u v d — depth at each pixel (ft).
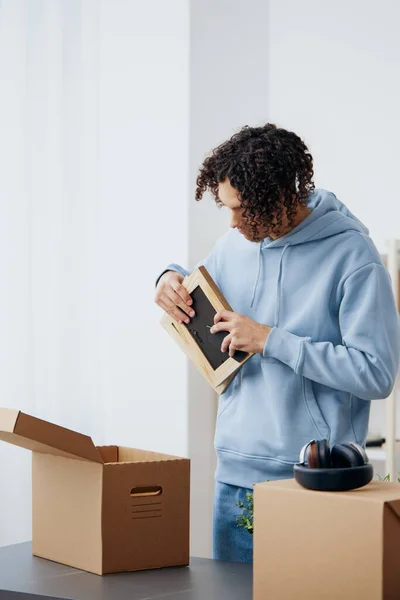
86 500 5.85
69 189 11.34
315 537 4.64
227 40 11.51
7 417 5.54
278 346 6.59
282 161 6.26
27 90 11.48
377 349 6.45
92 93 11.50
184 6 10.96
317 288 6.76
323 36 11.93
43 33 11.51
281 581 4.78
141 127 11.27
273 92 12.19
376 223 11.66
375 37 11.65
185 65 10.96
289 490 4.76
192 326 7.17
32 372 11.39
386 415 11.48
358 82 11.74
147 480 5.88
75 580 5.60
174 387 10.96
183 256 10.92
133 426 11.27
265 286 7.10
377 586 4.40
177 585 5.48
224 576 5.71
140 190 11.27
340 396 6.80
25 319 11.39
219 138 11.35
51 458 6.15
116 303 11.43
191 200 10.93
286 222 6.77
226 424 7.23
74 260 11.34
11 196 11.46
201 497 11.10
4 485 11.45
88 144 11.46
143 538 5.86
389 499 4.45
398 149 11.53
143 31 11.30
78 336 11.32
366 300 6.54
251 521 6.35
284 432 6.79
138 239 11.27
